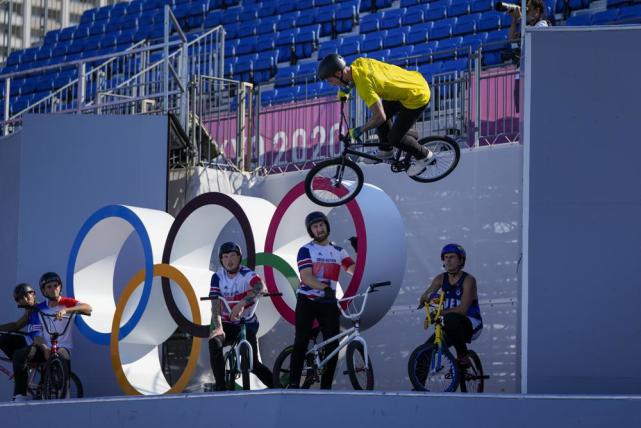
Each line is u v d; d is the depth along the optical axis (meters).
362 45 34.78
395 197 21.25
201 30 40.66
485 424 13.42
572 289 14.57
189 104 24.20
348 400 13.88
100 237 21.48
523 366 14.55
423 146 17.14
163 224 20.89
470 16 33.91
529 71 15.05
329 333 16.22
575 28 15.04
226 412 14.33
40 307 19.31
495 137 21.33
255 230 20.02
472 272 20.16
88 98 36.19
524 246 14.88
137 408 15.02
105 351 21.80
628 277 14.48
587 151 14.82
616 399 13.16
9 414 15.94
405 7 36.97
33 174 22.83
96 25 42.91
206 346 21.70
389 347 20.66
